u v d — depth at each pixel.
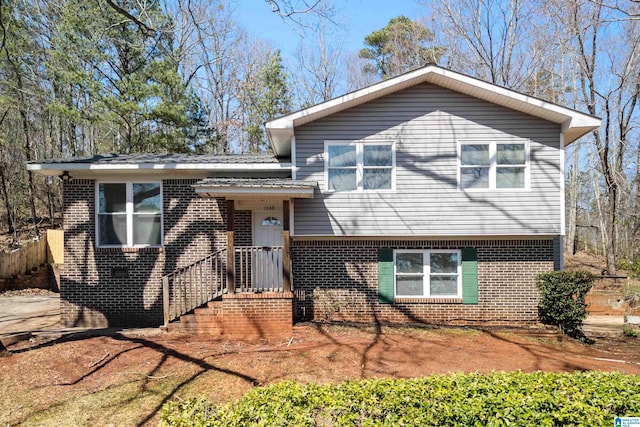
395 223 11.04
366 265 11.59
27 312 13.73
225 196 10.52
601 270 23.55
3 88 21.61
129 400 6.59
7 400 6.65
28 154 26.05
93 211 11.86
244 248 10.66
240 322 10.20
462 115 11.11
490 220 10.95
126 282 11.82
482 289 11.43
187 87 22.56
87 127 28.55
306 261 11.59
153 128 22.62
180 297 10.69
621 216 26.41
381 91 10.84
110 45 18.80
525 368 8.04
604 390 4.53
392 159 11.12
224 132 31.38
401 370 7.68
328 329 10.34
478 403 4.17
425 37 30.95
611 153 25.95
